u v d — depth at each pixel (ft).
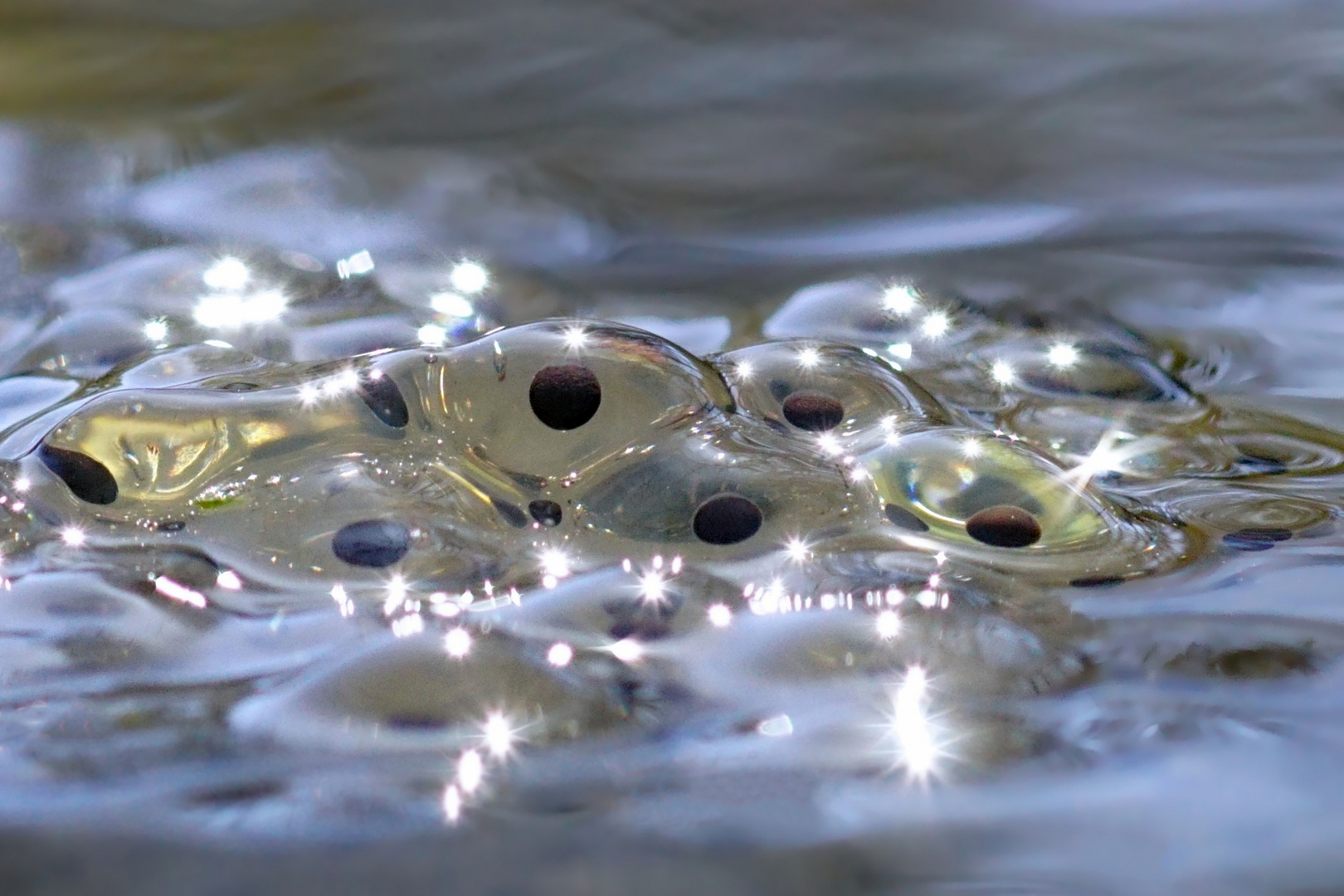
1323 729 0.46
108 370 0.54
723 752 0.46
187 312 0.57
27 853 0.45
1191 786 0.45
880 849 0.45
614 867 0.45
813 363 0.51
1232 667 0.47
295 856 0.45
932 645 0.47
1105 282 0.61
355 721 0.46
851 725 0.46
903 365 0.56
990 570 0.49
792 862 0.45
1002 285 0.61
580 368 0.50
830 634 0.47
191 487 0.49
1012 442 0.50
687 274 0.62
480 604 0.48
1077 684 0.47
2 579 0.48
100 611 0.48
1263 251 0.64
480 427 0.50
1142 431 0.53
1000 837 0.45
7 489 0.50
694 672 0.47
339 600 0.48
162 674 0.47
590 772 0.46
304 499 0.49
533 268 0.63
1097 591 0.48
